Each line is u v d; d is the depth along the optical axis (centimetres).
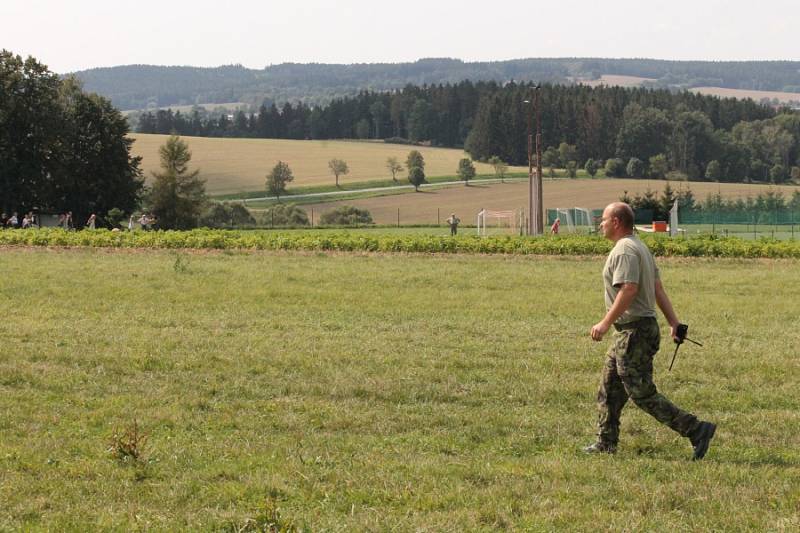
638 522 610
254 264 2875
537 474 734
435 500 658
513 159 16862
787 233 6119
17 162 7200
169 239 3719
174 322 1602
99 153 7788
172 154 8156
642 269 792
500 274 2605
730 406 1004
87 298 1947
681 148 15412
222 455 791
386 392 1046
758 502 661
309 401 1010
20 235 3822
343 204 12138
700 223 6819
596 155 16288
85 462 764
